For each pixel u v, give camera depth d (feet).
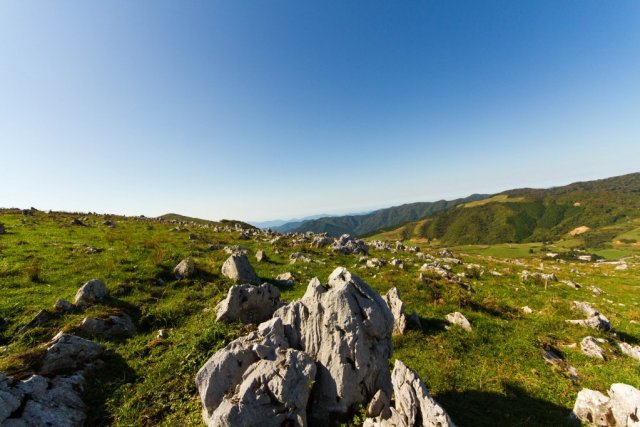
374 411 34.30
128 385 40.09
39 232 121.29
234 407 30.35
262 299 60.44
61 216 178.60
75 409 34.42
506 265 159.43
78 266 80.38
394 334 62.85
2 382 31.76
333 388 35.45
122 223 171.12
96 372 41.70
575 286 114.32
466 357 56.39
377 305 40.14
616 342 67.05
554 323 74.13
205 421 33.55
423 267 119.24
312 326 39.55
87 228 141.18
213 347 46.98
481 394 45.73
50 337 49.19
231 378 34.65
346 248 146.30
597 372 54.34
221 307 58.65
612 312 89.04
